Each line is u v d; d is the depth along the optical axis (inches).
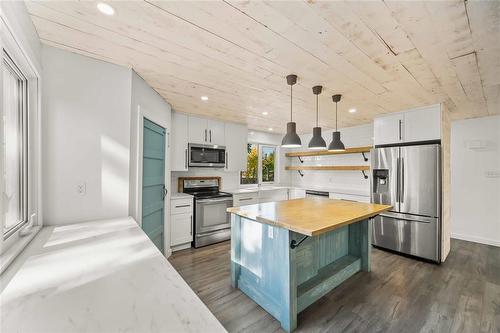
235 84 94.2
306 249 84.4
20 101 59.3
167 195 121.6
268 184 219.5
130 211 81.4
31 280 36.4
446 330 67.5
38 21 54.7
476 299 83.0
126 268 41.0
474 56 67.9
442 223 116.3
